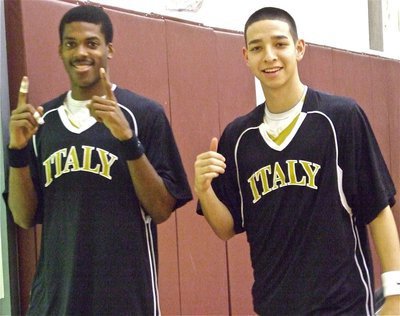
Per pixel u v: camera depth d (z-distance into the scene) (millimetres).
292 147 1863
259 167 1896
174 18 3074
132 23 2758
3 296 2207
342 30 5484
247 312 3471
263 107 1969
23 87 1781
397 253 1858
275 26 1888
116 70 2643
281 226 1854
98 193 1861
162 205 1884
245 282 3469
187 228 3039
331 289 1806
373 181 1847
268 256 1885
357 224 1911
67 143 1901
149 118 1927
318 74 4430
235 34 3525
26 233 2307
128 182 1881
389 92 5727
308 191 1834
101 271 1845
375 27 6203
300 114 1889
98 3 2611
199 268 3111
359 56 5133
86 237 1851
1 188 2199
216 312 3217
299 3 4680
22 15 2242
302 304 1822
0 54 2230
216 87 3320
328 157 1844
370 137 1871
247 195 1935
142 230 1915
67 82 2402
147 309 1898
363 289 1850
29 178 1914
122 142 1766
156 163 1916
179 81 3041
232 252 3373
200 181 1857
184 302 2990
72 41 1897
